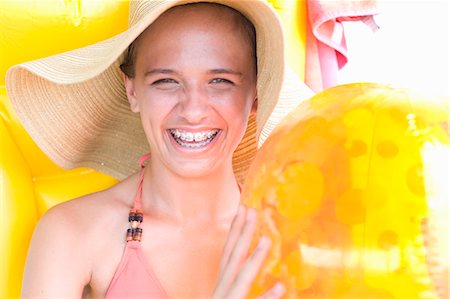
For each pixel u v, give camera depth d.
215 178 1.12
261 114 1.07
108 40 1.12
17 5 1.24
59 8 1.26
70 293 1.05
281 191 0.73
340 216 0.67
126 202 1.16
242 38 1.04
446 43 2.47
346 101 0.75
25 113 1.16
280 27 0.98
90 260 1.09
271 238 0.73
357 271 0.66
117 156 1.30
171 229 1.13
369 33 2.40
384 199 0.66
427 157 0.66
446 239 0.64
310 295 0.69
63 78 1.07
